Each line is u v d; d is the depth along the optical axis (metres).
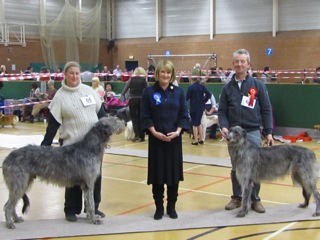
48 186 7.88
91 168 5.63
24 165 5.50
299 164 6.17
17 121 16.45
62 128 5.96
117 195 7.36
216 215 6.20
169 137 5.79
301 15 24.09
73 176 5.63
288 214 6.24
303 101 13.51
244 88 6.45
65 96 5.88
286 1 24.45
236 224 5.82
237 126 6.20
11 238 5.29
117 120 5.82
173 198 6.09
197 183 8.12
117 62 31.00
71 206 5.97
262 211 6.30
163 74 5.91
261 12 25.28
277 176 6.22
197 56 27.56
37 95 18.16
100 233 5.48
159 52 29.03
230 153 6.23
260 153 6.16
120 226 5.73
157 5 28.75
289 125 13.80
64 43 25.80
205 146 12.23
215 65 26.89
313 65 23.77
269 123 6.51
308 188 6.22
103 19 30.70
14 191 5.51
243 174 6.10
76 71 5.90
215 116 13.27
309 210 6.41
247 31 25.91
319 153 11.16
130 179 8.48
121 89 18.33
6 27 25.27
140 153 11.09
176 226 5.74
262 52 25.30
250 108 6.40
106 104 15.38
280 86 13.84
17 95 20.12
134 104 12.84
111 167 9.55
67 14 25.81
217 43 26.73
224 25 26.67
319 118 13.30
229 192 7.50
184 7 27.98
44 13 27.05
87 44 26.64
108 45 31.00
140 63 30.00
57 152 5.62
